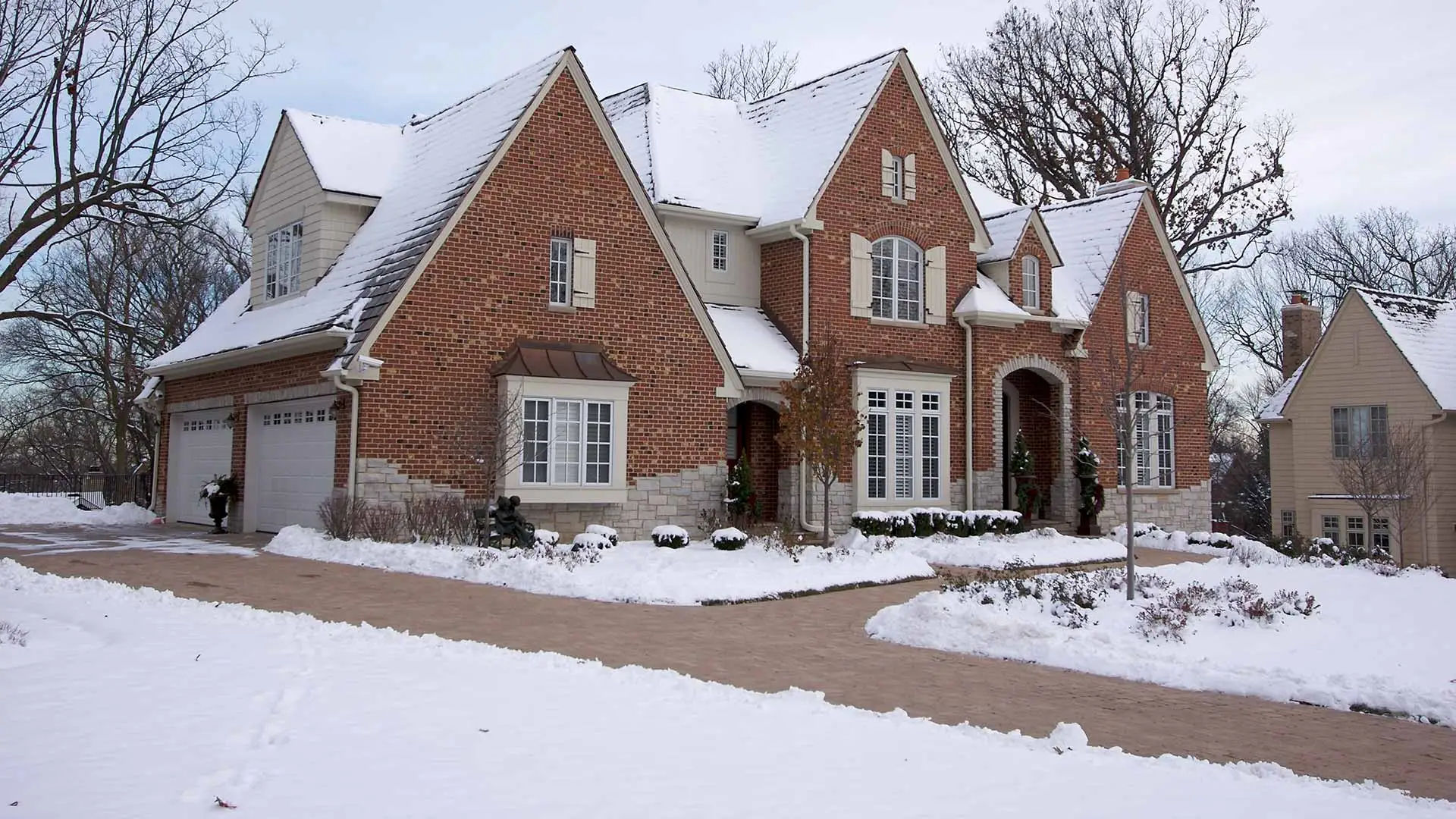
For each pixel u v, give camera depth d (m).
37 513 30.30
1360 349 34.56
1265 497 51.84
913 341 27.77
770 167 28.34
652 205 24.52
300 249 24.97
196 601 14.02
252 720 7.86
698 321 24.58
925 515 25.61
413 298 21.03
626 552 20.17
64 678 9.20
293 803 6.12
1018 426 30.97
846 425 22.39
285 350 22.31
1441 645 13.52
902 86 28.17
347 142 25.66
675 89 30.11
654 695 9.30
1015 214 30.64
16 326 45.06
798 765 7.29
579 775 6.84
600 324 23.27
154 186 25.33
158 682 9.06
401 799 6.24
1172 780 7.51
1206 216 41.50
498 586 16.31
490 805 6.19
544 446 22.11
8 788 6.27
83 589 15.08
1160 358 31.97
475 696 8.86
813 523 25.91
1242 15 40.69
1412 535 33.16
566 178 23.02
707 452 24.56
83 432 54.97
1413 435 31.78
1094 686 11.25
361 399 20.44
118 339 36.47
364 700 8.57
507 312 22.14
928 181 28.33
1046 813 6.54
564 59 23.12
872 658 12.26
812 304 26.33
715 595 16.06
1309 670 12.07
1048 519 30.20
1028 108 43.78
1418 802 7.47
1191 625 14.20
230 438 25.61
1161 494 31.75
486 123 23.62
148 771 6.62
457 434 21.14
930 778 7.15
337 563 18.38
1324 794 7.43
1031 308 29.70
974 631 13.23
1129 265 31.52
